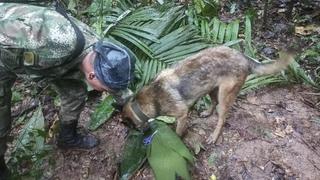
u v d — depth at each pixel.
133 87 3.89
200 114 3.82
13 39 2.48
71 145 3.57
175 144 3.20
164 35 4.31
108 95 3.89
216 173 3.37
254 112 3.82
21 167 3.49
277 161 3.40
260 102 3.93
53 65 2.60
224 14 5.39
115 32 4.29
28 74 2.71
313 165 3.37
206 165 3.42
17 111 4.05
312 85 4.09
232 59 3.33
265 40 4.80
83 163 3.54
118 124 3.79
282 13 5.31
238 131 3.64
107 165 3.52
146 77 3.96
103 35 4.21
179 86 3.25
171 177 3.06
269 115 3.79
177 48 4.16
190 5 4.89
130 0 5.23
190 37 4.27
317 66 4.38
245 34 4.42
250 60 3.43
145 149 3.45
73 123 3.43
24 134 3.61
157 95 3.19
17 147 3.52
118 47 2.70
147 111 3.19
